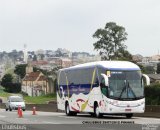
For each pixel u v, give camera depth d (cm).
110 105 3562
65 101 4594
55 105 6488
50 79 19350
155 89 5006
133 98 3588
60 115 4656
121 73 3612
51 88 17688
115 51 12650
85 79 4056
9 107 6400
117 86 3584
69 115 4544
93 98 3859
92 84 3884
